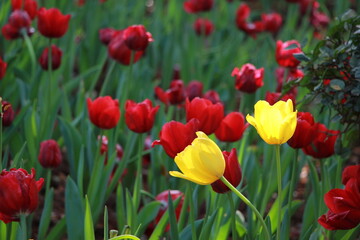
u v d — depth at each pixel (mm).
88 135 2908
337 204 2365
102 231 2955
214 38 4371
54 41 3570
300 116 2514
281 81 3035
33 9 3184
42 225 2652
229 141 2645
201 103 2510
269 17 3639
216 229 2607
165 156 2943
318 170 3195
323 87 2582
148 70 3434
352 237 2582
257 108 2281
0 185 2326
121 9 4199
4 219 2354
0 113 2562
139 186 2701
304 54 2607
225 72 3617
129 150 2850
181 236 2553
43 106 3057
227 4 4656
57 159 2684
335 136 2594
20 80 3176
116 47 2924
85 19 4203
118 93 3229
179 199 2627
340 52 2543
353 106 2559
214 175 2275
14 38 3150
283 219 2562
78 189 2688
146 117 2623
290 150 2840
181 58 3643
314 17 4316
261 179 2840
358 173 2428
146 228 2709
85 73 3318
